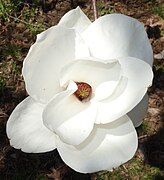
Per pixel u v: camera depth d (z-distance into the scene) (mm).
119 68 597
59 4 1759
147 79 600
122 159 614
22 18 1678
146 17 1720
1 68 1503
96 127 636
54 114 607
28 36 1619
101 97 628
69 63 597
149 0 1771
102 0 1757
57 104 604
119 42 625
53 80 613
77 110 633
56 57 602
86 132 616
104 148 626
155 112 1387
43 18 1690
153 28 1662
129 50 625
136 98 603
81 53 607
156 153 1288
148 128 1338
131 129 626
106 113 627
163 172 1244
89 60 591
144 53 627
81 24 622
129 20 622
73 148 621
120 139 627
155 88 1452
